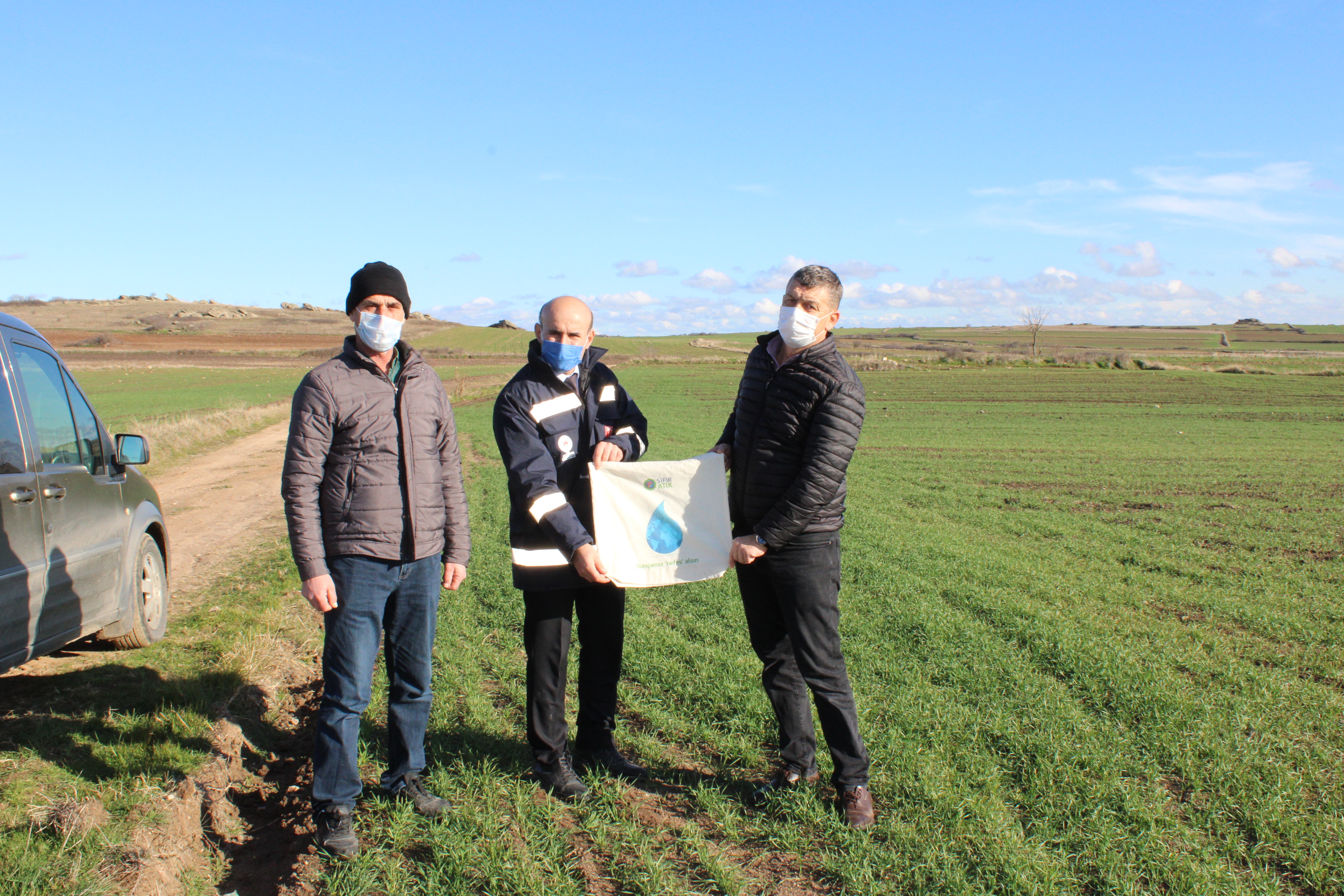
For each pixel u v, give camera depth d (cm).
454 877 314
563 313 371
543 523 357
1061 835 338
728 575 828
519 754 425
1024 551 979
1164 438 2681
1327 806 366
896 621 655
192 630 602
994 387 5338
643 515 376
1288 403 4175
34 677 484
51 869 289
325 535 338
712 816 361
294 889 317
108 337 10731
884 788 381
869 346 12669
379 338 337
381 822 355
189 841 345
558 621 376
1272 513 1300
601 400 396
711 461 380
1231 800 367
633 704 492
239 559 863
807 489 338
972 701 491
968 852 327
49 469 441
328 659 340
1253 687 515
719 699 487
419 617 361
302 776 431
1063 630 627
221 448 2180
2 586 377
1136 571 869
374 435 336
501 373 7050
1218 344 15038
